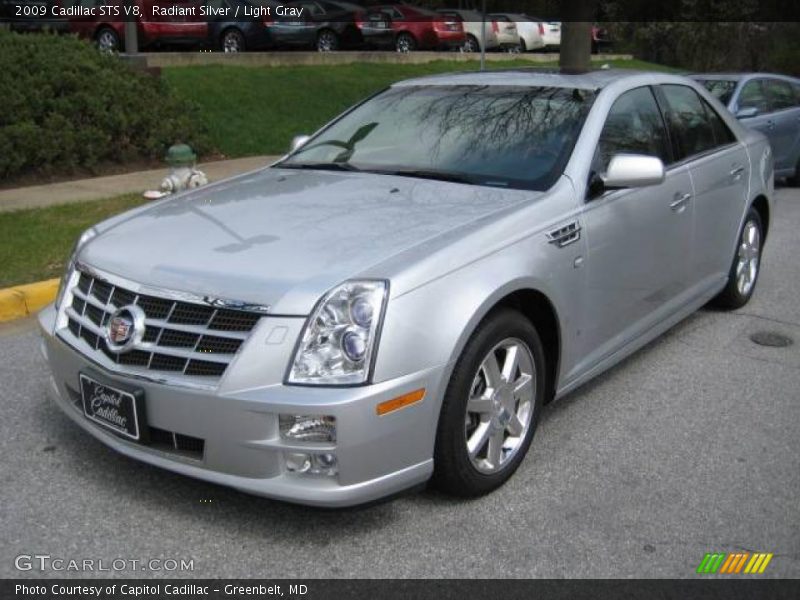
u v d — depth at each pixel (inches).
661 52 1350.9
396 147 184.9
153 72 492.1
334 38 855.7
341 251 134.9
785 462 161.2
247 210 156.8
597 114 178.1
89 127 427.2
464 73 211.8
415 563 128.0
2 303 231.6
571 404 185.6
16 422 171.6
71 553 129.2
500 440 146.2
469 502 144.4
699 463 160.1
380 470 125.9
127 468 153.4
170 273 134.2
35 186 394.0
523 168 168.6
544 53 1106.7
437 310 130.3
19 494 144.7
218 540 132.8
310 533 134.7
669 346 222.5
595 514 141.7
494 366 142.4
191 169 360.2
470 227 143.9
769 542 135.2
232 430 123.9
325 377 122.2
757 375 203.8
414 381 126.4
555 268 153.6
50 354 151.2
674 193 195.2
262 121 542.3
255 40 776.3
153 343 131.6
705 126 223.6
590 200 166.6
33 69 426.3
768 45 1306.6
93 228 163.9
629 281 180.1
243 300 126.2
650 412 182.1
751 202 238.8
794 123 479.8
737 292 245.6
